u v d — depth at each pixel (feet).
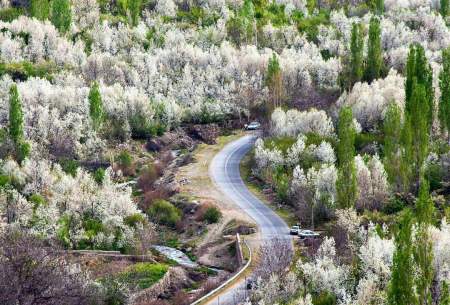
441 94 456.86
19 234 333.01
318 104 572.92
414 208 382.22
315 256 314.35
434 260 273.75
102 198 409.90
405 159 401.70
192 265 372.58
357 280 286.05
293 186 423.64
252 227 399.85
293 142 486.79
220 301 305.32
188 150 543.80
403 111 456.86
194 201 442.91
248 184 469.57
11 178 435.12
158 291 337.11
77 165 492.54
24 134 511.40
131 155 527.81
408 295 240.73
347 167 384.68
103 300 308.60
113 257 367.66
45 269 293.64
